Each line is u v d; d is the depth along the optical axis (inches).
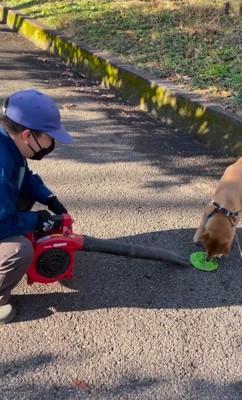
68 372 67.1
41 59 210.1
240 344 72.0
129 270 85.9
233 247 92.9
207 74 151.7
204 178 115.4
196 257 88.1
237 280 84.6
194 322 75.6
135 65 167.3
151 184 112.9
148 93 152.6
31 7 274.7
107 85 174.7
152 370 67.6
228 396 64.0
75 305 78.2
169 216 101.2
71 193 108.7
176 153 127.6
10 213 67.2
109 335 72.9
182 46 178.7
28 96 66.3
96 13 236.1
